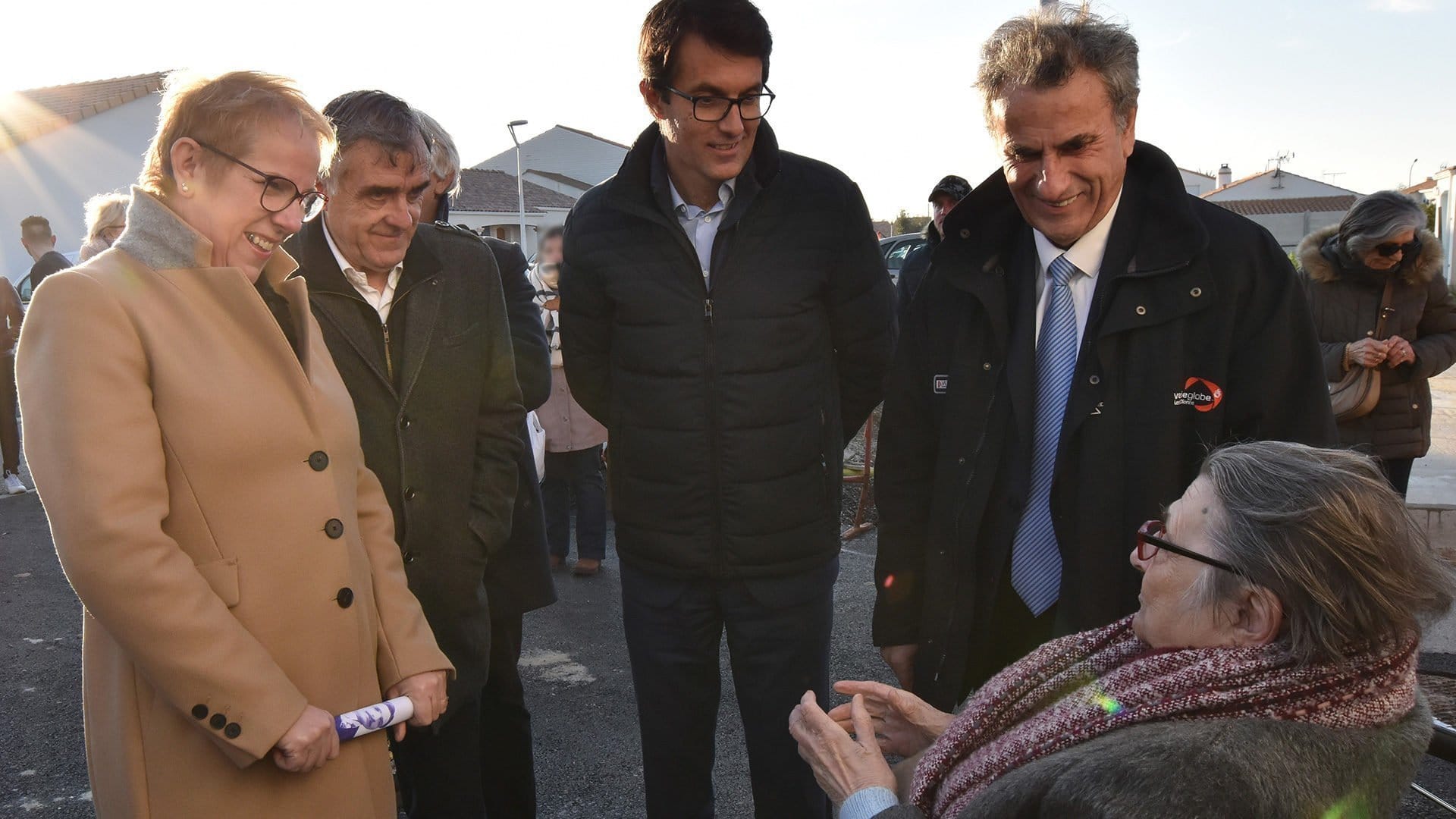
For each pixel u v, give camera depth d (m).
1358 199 3.88
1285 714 1.15
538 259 5.09
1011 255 1.99
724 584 2.32
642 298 2.26
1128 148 1.80
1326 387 1.78
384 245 2.08
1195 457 1.79
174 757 1.49
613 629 4.39
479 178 42.44
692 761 2.46
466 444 2.24
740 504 2.26
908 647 2.20
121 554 1.37
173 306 1.50
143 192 1.54
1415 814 2.72
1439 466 6.23
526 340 2.80
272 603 1.54
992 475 1.96
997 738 1.44
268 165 1.53
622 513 2.39
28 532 6.07
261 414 1.53
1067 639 1.50
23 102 28.53
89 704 1.58
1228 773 1.08
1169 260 1.75
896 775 1.67
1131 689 1.24
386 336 2.17
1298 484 1.20
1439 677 2.11
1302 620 1.17
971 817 1.25
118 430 1.40
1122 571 1.83
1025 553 1.98
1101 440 1.81
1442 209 26.80
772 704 2.35
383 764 1.73
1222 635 1.26
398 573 1.87
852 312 2.38
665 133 2.17
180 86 1.54
